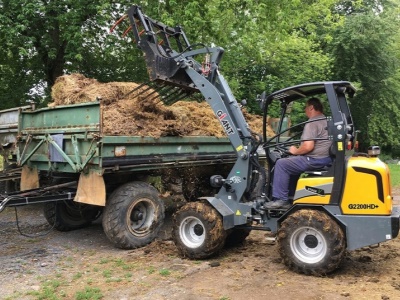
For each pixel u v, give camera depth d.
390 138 23.41
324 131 5.32
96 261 5.86
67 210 7.77
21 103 13.79
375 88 21.69
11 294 4.68
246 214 5.70
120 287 4.83
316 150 5.32
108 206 6.42
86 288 4.79
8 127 8.06
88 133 6.07
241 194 5.77
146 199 6.65
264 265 5.48
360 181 4.93
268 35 13.18
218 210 5.73
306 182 5.20
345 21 20.59
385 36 20.59
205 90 6.07
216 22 11.71
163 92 6.85
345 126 5.04
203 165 7.92
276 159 5.72
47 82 13.84
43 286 4.89
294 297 4.40
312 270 4.98
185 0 11.17
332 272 5.07
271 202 5.50
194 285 4.82
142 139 6.45
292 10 13.35
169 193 8.55
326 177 5.11
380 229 4.82
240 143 5.83
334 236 4.86
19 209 9.78
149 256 6.03
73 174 6.90
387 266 5.38
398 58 23.11
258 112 15.02
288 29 13.48
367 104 22.02
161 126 6.90
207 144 7.76
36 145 7.08
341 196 5.00
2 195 6.11
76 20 11.58
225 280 4.95
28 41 11.47
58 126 6.64
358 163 5.00
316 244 5.03
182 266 5.52
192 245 5.78
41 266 5.65
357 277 4.98
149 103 7.00
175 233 5.90
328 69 18.00
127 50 13.03
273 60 15.85
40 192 6.43
